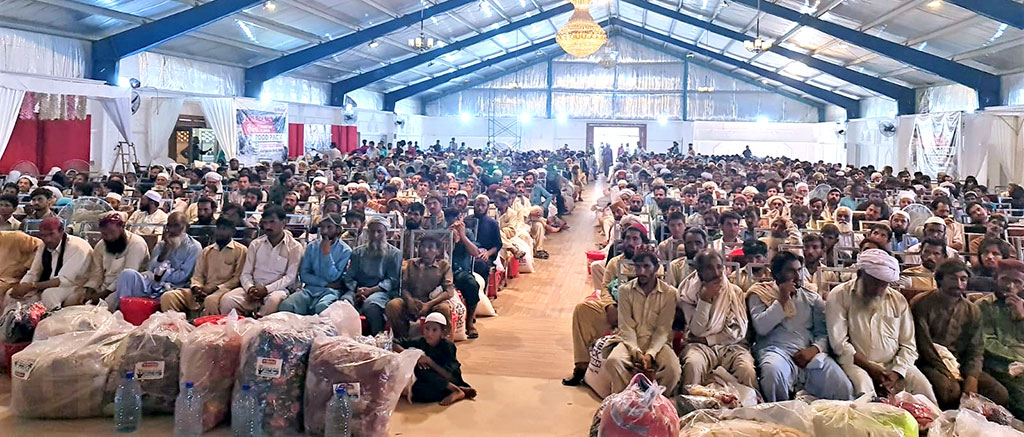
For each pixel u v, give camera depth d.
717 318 4.06
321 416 3.66
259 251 5.30
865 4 13.30
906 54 15.31
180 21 12.52
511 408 4.19
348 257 5.36
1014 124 14.25
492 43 23.92
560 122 29.67
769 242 5.79
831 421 3.07
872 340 3.83
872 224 6.74
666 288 4.24
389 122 27.00
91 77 12.48
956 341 3.88
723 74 28.80
